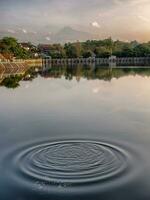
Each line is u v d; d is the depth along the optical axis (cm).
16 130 2314
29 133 2205
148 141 1930
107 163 1504
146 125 2412
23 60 13988
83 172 1405
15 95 4388
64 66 15638
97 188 1266
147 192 1240
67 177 1357
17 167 1474
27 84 5972
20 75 8569
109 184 1298
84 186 1284
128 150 1716
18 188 1278
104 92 4594
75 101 3741
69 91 4819
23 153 1673
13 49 14488
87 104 3488
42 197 1215
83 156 1597
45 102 3703
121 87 5216
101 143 1853
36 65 16700
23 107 3384
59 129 2314
